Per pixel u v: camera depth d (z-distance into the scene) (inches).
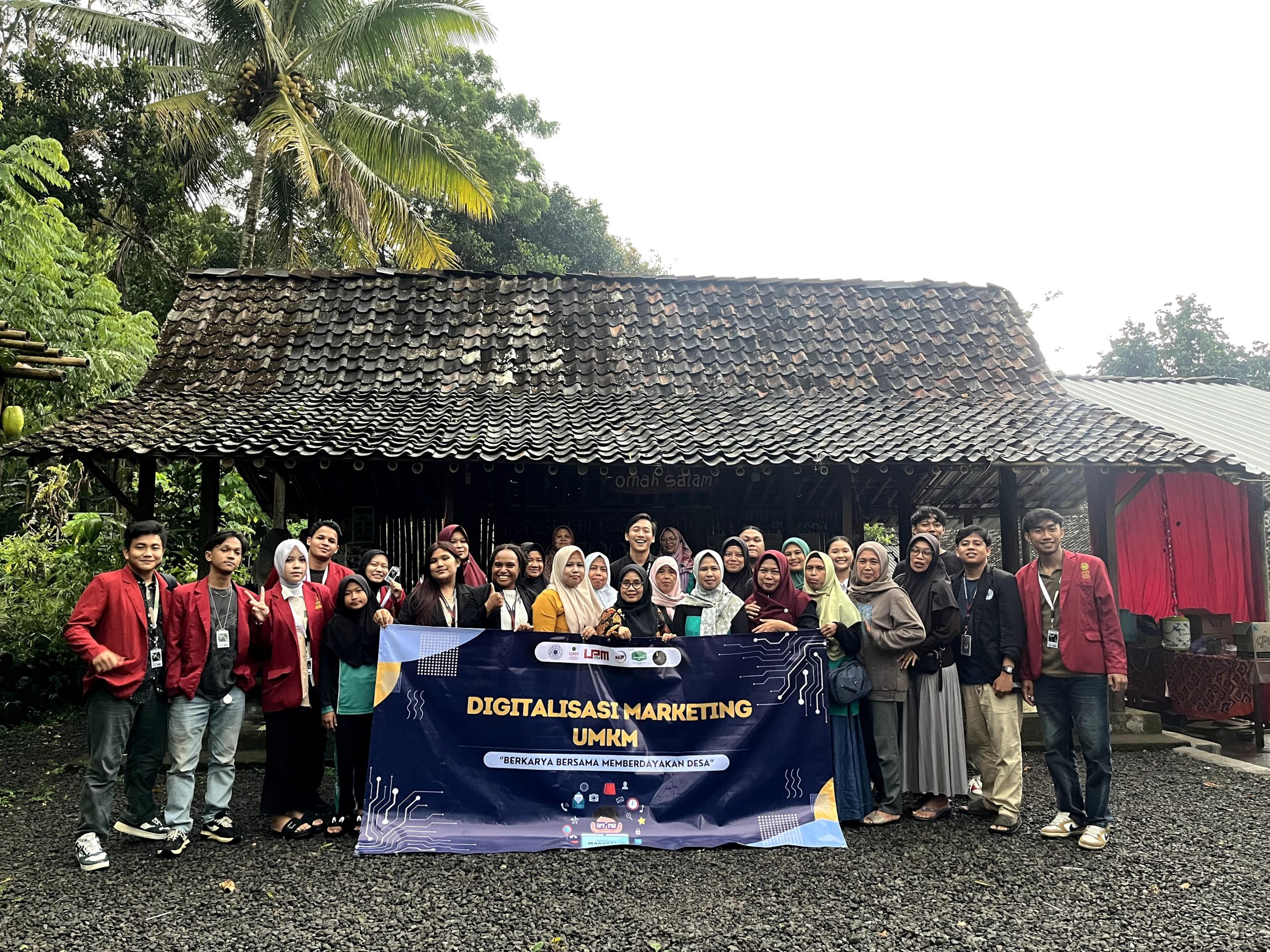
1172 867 190.5
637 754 211.2
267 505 405.7
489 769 207.8
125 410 326.0
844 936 157.3
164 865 191.9
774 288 452.8
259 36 593.3
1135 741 308.7
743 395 378.3
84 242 645.3
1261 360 959.0
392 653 209.6
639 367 391.2
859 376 397.1
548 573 318.0
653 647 216.5
